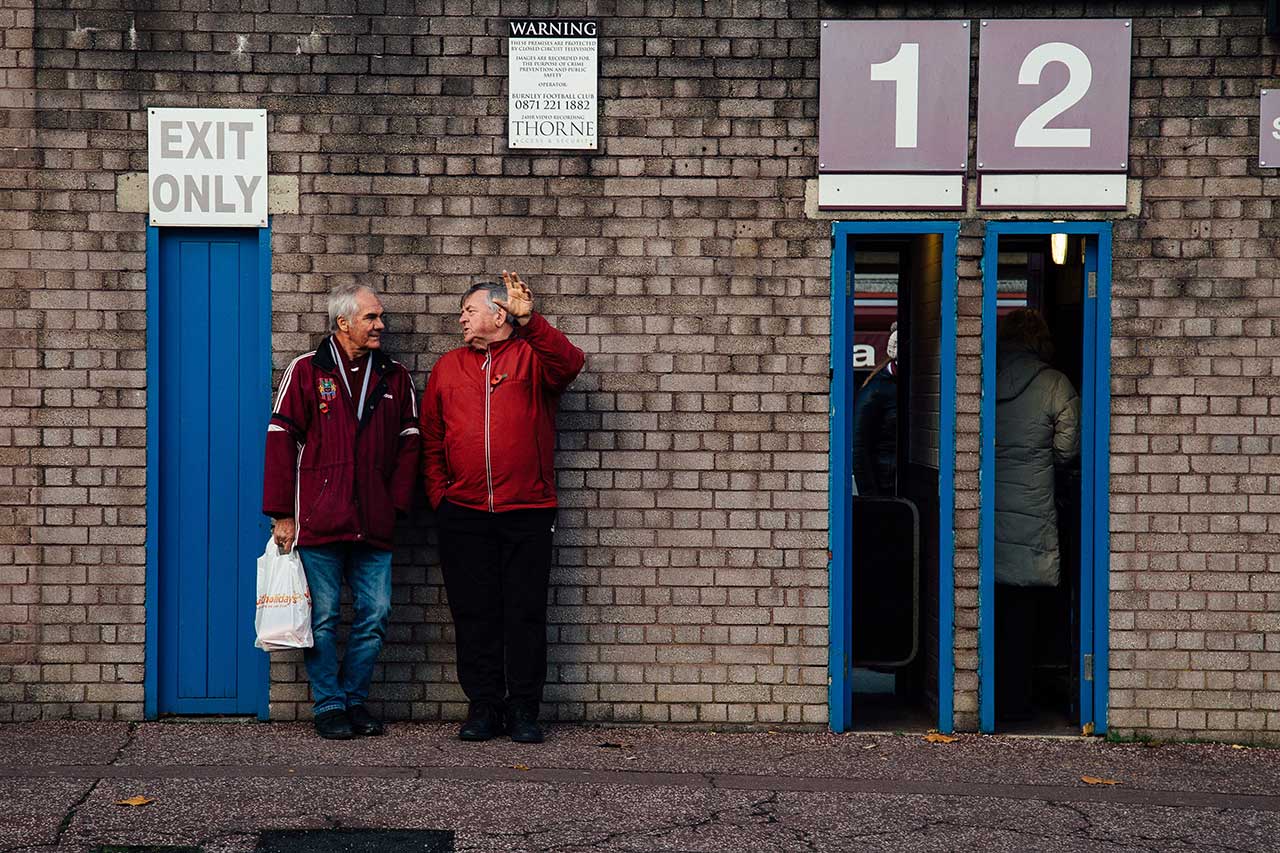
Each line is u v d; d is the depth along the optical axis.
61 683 8.25
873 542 8.58
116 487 8.21
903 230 8.17
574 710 8.30
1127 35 8.09
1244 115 8.10
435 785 7.05
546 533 7.91
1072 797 7.09
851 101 8.12
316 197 8.20
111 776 7.14
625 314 8.23
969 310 8.16
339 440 7.83
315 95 8.17
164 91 8.15
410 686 8.33
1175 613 8.20
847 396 8.30
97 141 8.14
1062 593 8.85
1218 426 8.15
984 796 7.08
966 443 8.18
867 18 8.12
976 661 8.25
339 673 8.15
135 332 8.19
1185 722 8.20
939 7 8.11
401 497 7.96
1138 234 8.14
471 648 7.94
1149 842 6.45
